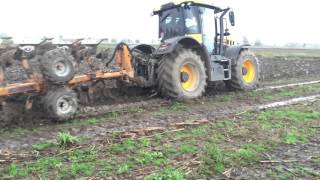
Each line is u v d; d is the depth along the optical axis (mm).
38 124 8570
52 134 7707
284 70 19578
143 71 11008
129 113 9453
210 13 12031
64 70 8539
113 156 6176
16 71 12000
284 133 7398
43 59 8320
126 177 5379
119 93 10836
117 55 10117
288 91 12734
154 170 5594
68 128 8102
